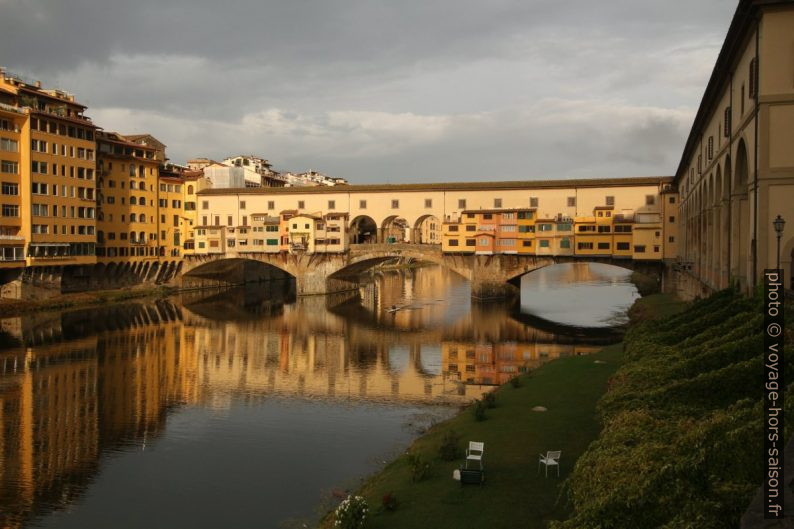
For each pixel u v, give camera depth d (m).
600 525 13.65
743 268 38.34
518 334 71.94
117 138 106.62
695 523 11.73
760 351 21.89
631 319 73.25
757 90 31.16
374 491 24.61
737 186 38.66
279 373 53.53
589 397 36.38
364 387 48.69
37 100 84.56
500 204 101.06
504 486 23.39
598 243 92.88
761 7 30.59
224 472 31.45
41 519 26.72
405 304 100.94
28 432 37.66
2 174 79.50
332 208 111.44
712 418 16.06
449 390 47.56
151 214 110.88
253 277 136.62
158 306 95.38
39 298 86.25
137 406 43.19
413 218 106.44
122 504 28.03
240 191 116.88
